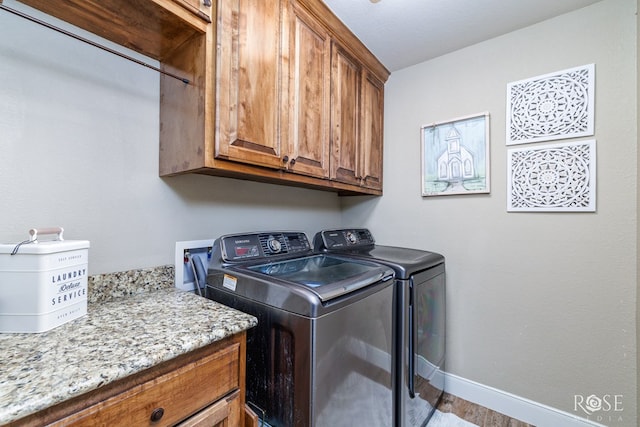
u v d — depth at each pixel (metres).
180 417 0.71
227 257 1.30
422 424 1.57
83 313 0.87
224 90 1.07
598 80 1.50
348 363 1.05
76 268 0.84
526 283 1.71
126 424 0.61
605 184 1.49
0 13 0.88
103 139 1.10
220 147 1.06
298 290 0.96
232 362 0.84
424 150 2.09
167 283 1.28
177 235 1.34
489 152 1.82
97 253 1.09
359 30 1.72
